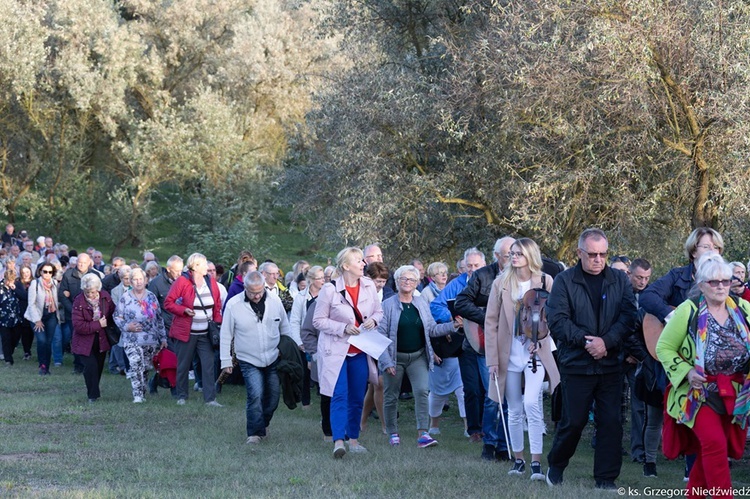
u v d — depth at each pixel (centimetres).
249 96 3803
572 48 1362
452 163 1730
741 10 1250
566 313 657
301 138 2602
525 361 739
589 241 652
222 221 3234
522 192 1504
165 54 3962
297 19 3816
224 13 3938
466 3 1791
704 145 1299
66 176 3797
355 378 848
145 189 3706
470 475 736
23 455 842
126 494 654
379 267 961
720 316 557
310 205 2127
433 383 1032
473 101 1589
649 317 648
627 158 1381
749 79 1205
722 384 548
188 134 3506
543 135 1484
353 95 1786
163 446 889
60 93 3675
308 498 639
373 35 1991
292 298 1287
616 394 677
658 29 1248
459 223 1895
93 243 4081
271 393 929
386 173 1741
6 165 3900
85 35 3647
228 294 1234
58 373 1566
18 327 1714
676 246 1689
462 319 920
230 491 668
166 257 3812
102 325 1214
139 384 1221
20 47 3466
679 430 576
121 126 3872
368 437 976
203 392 1216
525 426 853
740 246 1427
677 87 1295
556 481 690
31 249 2362
